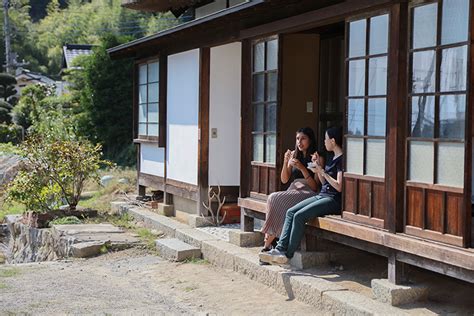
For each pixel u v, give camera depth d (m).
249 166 9.00
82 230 11.25
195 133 10.95
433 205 5.94
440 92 5.86
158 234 10.98
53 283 8.38
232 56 10.78
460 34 5.67
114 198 15.16
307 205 7.39
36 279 8.63
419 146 6.12
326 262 7.77
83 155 12.95
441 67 5.88
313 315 6.59
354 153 6.95
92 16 64.69
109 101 22.92
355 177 6.89
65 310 7.04
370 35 6.71
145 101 13.30
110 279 8.60
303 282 7.03
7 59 47.38
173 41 11.56
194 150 11.01
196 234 9.93
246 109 9.02
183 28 10.00
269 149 8.55
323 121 10.17
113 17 61.66
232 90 10.80
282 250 7.41
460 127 5.68
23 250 12.64
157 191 13.48
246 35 8.93
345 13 6.95
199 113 10.68
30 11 76.69
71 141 13.58
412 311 6.06
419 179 6.12
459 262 5.47
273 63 8.43
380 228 6.51
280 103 8.30
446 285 6.66
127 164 21.75
